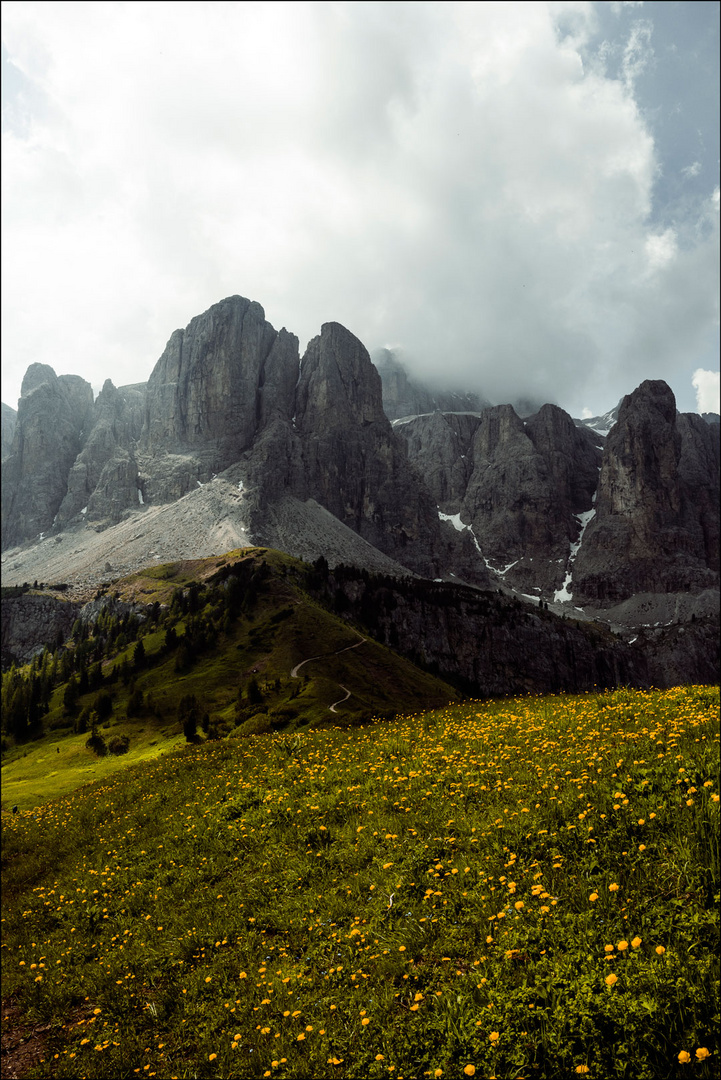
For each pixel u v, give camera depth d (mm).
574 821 11094
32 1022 11898
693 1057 5949
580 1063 6324
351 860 12852
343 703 86625
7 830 29078
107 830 22594
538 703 25000
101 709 117875
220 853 16250
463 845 11750
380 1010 8328
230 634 148875
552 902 8922
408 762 17812
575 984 7137
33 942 15484
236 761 26109
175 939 12727
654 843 9672
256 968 10586
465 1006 7707
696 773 11219
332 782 18062
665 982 6727
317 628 142250
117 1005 11188
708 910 7863
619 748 14102
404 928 9828
